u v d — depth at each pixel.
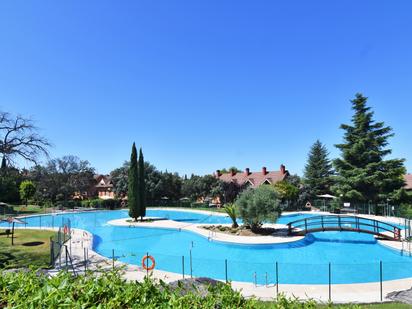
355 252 21.45
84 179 62.12
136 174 37.06
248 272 16.11
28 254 18.77
